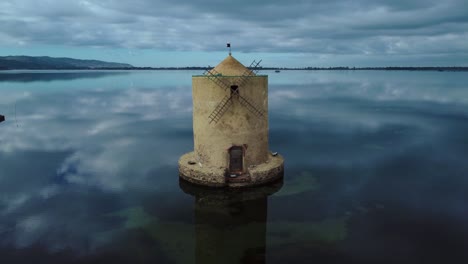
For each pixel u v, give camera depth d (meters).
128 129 33.44
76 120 39.69
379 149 23.73
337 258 10.63
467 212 13.64
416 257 10.71
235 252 11.03
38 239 12.02
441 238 11.75
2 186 17.34
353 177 17.61
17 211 14.32
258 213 13.71
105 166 20.55
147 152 23.84
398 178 17.55
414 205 14.27
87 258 10.82
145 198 15.42
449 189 16.00
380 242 11.50
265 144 15.86
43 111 47.59
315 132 30.53
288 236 11.93
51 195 16.08
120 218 13.47
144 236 12.09
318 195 15.23
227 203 14.59
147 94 75.38
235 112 14.54
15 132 32.44
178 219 13.31
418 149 23.77
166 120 39.09
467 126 33.53
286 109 48.50
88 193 16.25
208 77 14.38
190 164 15.66
